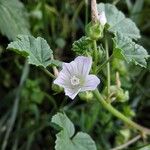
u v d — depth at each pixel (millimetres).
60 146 133
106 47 154
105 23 146
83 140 141
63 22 228
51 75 140
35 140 218
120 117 163
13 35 189
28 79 217
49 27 234
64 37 226
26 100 215
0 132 212
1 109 223
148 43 241
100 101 153
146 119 232
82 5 227
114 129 210
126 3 241
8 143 214
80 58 136
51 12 232
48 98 217
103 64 138
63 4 228
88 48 140
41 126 214
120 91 154
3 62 230
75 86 135
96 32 135
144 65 135
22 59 227
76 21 232
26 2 224
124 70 194
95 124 210
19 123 215
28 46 138
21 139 218
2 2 193
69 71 137
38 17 224
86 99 148
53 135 186
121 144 211
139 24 245
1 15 190
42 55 139
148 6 246
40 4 225
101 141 209
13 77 233
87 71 135
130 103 216
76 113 212
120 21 165
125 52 136
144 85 233
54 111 193
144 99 222
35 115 215
